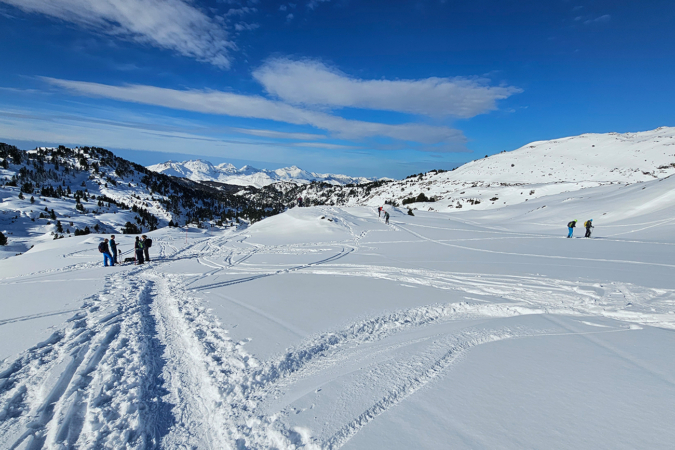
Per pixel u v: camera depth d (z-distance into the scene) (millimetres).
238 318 7250
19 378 4625
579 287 9047
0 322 7000
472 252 17266
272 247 24094
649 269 11234
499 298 8453
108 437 3477
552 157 139500
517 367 4461
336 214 40625
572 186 77062
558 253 15852
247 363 4984
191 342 5941
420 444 3014
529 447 2887
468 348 5266
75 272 15352
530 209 44750
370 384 4223
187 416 3891
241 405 4023
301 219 36531
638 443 2863
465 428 3203
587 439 2949
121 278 13148
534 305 7719
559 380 4043
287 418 3615
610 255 14531
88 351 5504
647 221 25234
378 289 9945
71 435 3504
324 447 3092
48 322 6980
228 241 29891
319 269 14164
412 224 34219
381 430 3264
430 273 12148
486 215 48125
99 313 7750
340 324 6688
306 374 4762
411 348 5398
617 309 7051
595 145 142625
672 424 3090
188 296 9672
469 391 3889
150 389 4445
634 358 4578
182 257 20469
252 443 3373
